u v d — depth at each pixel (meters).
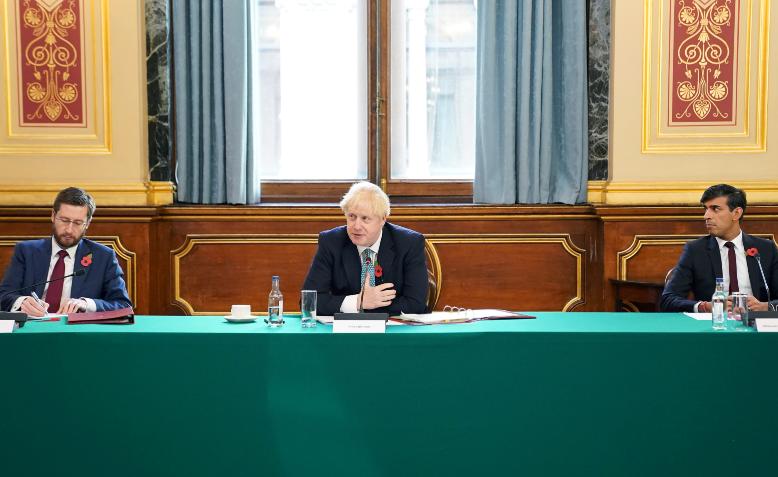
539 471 2.56
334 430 2.56
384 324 2.61
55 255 3.43
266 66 5.04
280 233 4.79
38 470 2.55
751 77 4.68
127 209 4.61
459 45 5.04
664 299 3.60
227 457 2.55
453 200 5.03
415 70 5.04
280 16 5.04
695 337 2.54
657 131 4.71
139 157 4.69
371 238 3.15
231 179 4.79
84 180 4.68
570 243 4.80
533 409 2.56
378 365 2.55
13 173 4.69
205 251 4.79
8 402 2.54
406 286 3.21
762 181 4.66
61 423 2.55
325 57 5.05
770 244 3.64
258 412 2.55
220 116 4.79
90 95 4.70
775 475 2.55
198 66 4.80
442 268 4.82
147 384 2.55
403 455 2.56
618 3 4.68
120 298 3.42
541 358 2.56
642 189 4.67
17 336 2.54
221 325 2.76
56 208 3.35
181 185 4.85
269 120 5.07
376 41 5.02
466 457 2.56
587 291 4.83
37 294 3.36
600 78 4.79
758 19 4.67
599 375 2.55
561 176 4.87
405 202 5.02
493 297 4.82
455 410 2.56
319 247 3.26
